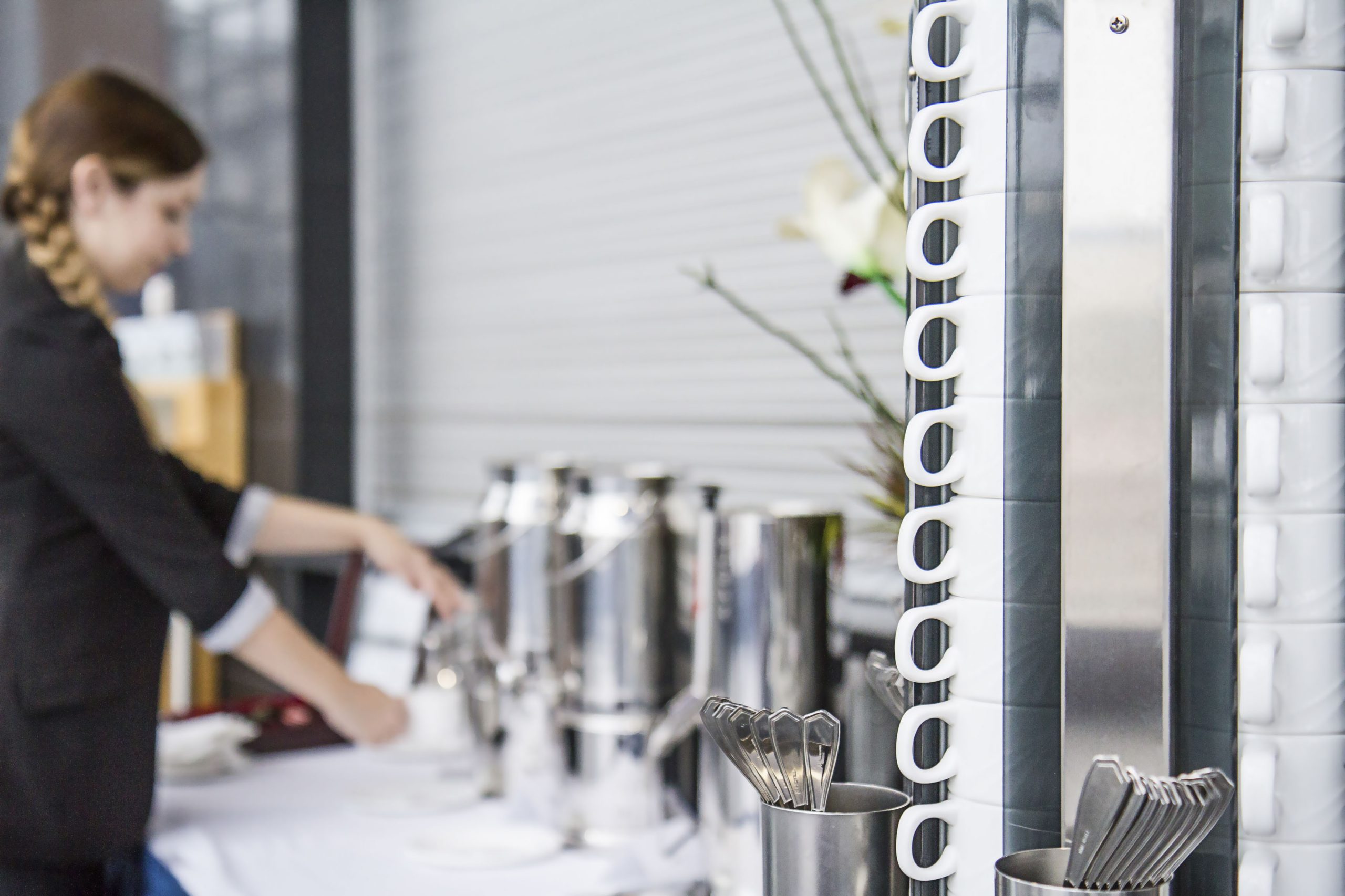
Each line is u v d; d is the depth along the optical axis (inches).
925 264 26.1
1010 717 25.7
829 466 79.8
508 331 108.5
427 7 116.5
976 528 26.0
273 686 118.6
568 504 50.3
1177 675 25.1
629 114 95.2
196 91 136.7
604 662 48.3
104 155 55.6
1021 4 25.4
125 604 51.8
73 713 49.4
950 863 26.3
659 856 43.9
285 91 121.7
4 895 48.7
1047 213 25.3
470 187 112.3
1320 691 25.7
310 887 44.1
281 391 125.0
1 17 150.3
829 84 79.6
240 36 128.0
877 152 76.5
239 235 131.7
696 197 89.7
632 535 48.1
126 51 144.9
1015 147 25.5
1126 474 24.7
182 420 126.9
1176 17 24.4
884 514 45.6
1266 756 25.6
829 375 46.8
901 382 75.3
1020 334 25.5
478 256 111.9
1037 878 23.5
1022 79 25.4
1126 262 24.7
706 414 89.1
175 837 50.7
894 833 25.8
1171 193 24.5
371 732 57.4
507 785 53.1
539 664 51.6
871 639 54.9
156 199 57.6
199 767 60.2
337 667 56.2
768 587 41.3
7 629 49.0
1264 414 25.5
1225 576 25.3
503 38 107.7
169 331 134.6
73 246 54.5
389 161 122.0
